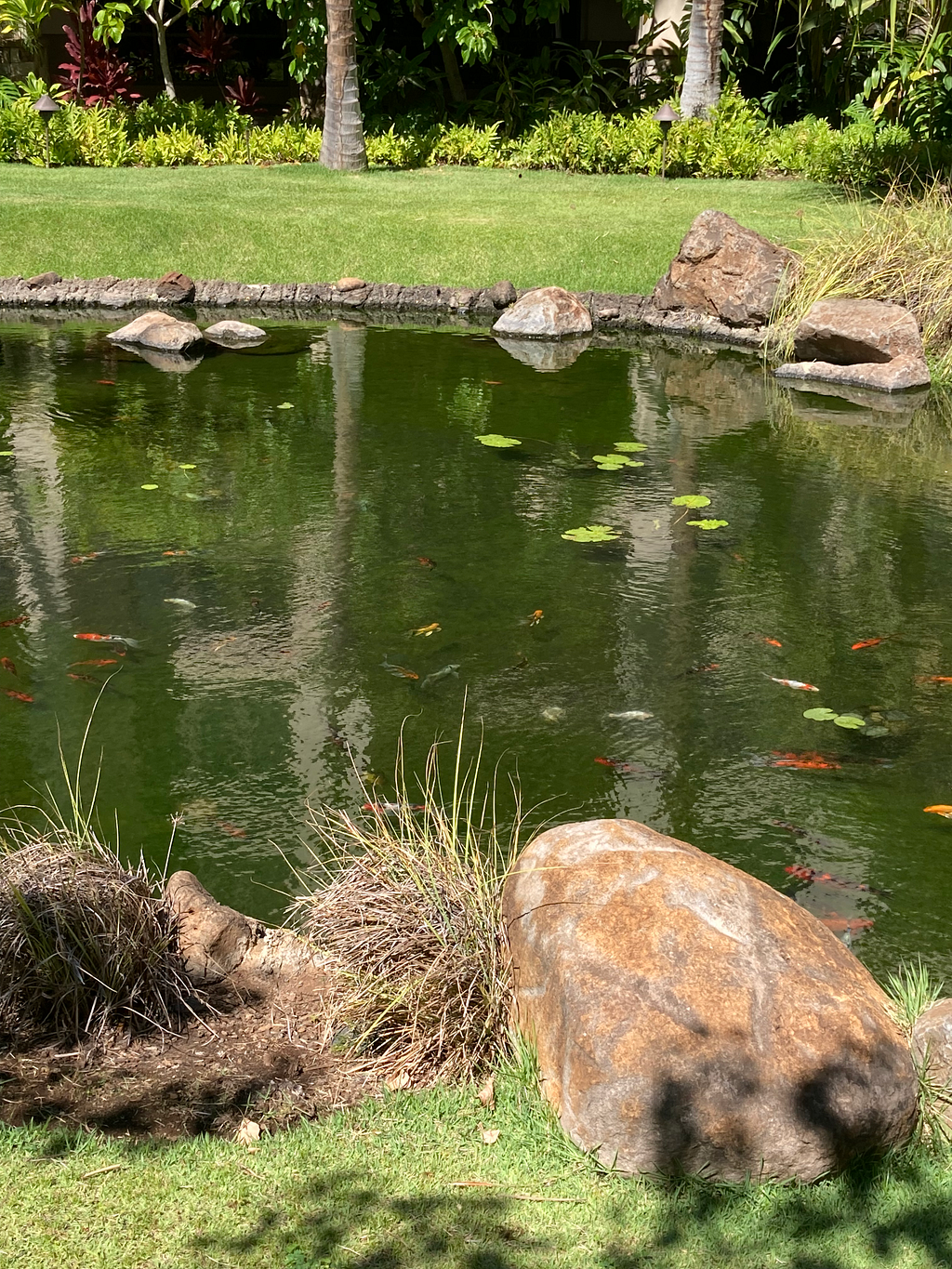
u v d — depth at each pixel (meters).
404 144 18.56
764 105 20.12
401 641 5.70
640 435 9.02
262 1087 2.94
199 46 21.73
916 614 6.08
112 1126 2.76
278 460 8.27
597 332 12.45
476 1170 2.61
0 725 4.93
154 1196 2.51
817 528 7.21
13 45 21.36
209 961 3.42
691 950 2.73
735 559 6.73
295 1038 3.15
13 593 6.18
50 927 3.20
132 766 4.66
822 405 9.99
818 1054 2.60
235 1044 3.12
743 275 11.96
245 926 3.53
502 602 6.14
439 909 3.17
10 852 3.68
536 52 22.89
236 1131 2.76
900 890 4.04
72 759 4.70
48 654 5.54
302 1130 2.75
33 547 6.77
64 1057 3.03
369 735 4.90
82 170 17.45
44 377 10.37
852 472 8.27
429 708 5.12
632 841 3.05
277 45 23.66
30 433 8.81
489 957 3.07
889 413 9.82
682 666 5.52
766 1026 2.62
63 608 6.01
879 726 5.05
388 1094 2.91
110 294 12.97
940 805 4.52
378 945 3.19
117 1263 2.33
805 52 20.08
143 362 10.95
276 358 11.13
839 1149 2.56
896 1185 2.56
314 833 4.28
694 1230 2.44
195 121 19.48
